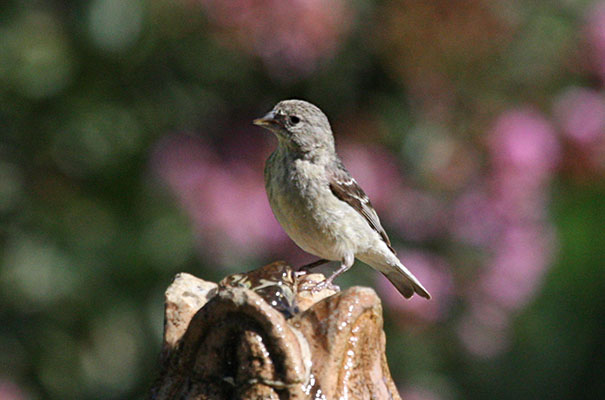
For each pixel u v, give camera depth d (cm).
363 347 639
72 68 1168
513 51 1222
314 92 1203
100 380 1195
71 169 1196
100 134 1188
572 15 1255
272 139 1179
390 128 1195
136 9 1125
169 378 645
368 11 1157
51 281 1164
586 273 1939
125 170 1197
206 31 1137
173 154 1152
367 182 1151
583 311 1906
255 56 1153
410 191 1184
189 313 682
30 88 1166
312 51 1120
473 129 1187
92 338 1185
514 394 1686
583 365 1845
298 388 607
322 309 637
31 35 1153
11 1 1150
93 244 1184
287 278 725
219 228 1116
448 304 1201
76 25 1135
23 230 1170
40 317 1173
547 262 1281
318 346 627
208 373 624
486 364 1432
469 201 1184
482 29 1142
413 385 1203
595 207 1827
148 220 1181
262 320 608
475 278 1195
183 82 1195
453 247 1194
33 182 1188
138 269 1182
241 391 608
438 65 1159
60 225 1184
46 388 1178
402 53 1149
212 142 1179
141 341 1186
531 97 1243
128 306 1180
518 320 1520
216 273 1155
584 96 1258
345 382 622
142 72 1181
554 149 1228
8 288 1157
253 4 1088
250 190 1135
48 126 1184
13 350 1159
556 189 1344
